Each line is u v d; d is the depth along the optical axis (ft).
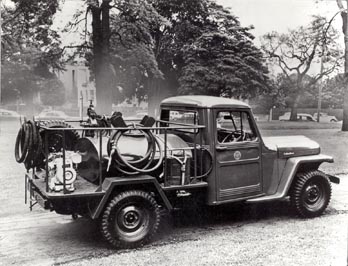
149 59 59.82
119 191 17.29
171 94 70.13
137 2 52.47
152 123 19.06
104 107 50.83
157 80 67.41
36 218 21.03
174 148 19.01
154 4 59.98
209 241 17.71
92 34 53.83
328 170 33.12
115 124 17.54
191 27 66.18
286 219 21.06
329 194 21.75
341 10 58.34
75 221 20.63
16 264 15.28
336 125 68.18
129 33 57.31
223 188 19.51
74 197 16.25
